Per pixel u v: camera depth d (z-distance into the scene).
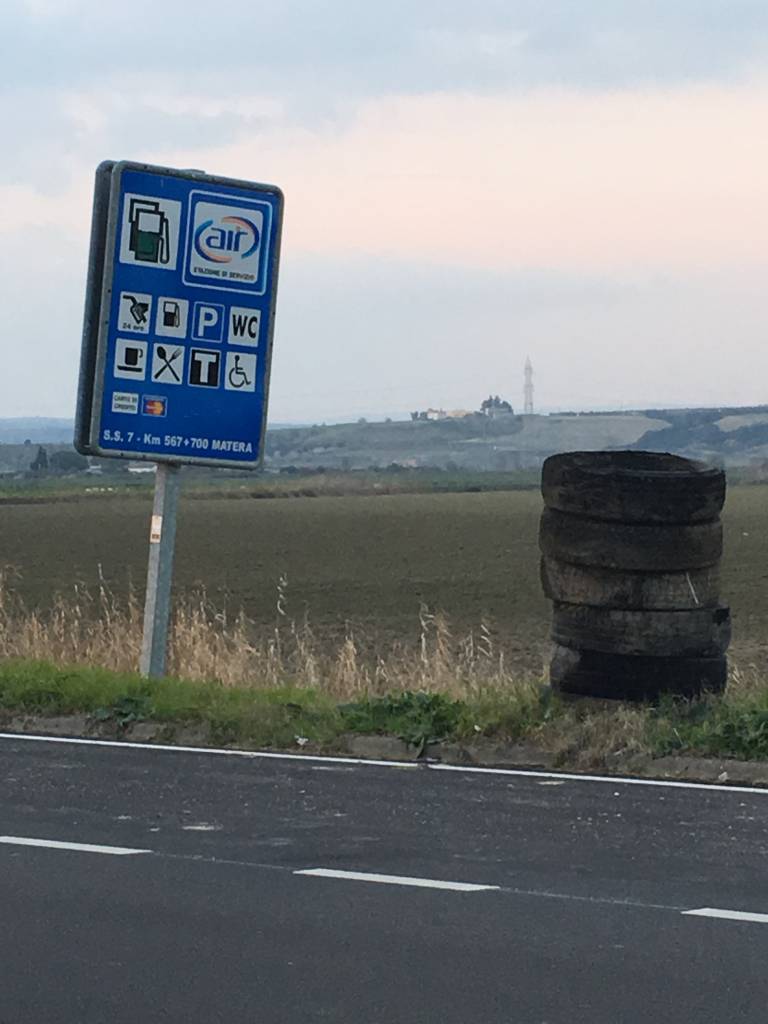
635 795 11.39
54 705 14.66
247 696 14.70
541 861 9.31
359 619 31.98
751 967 7.25
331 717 13.77
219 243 16.75
